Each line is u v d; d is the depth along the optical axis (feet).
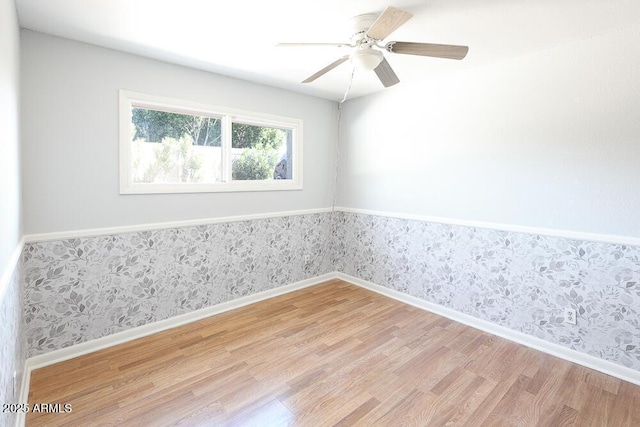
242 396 6.41
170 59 8.58
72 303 7.70
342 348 8.21
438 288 10.34
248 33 7.07
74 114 7.51
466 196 9.53
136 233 8.57
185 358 7.70
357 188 12.71
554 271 7.98
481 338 8.80
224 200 10.22
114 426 5.59
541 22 6.47
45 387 6.57
